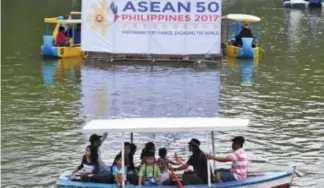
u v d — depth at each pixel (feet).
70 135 101.55
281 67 174.81
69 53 183.62
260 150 94.73
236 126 70.08
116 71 162.91
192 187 68.74
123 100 128.47
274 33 269.23
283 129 107.14
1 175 82.23
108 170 72.43
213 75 159.53
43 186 78.48
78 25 194.70
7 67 165.37
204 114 117.50
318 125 110.11
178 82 148.87
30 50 196.03
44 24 261.85
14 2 357.61
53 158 89.51
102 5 176.76
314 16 368.48
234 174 71.00
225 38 224.53
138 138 99.96
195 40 176.86
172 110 120.37
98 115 115.44
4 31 238.89
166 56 178.60
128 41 177.58
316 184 79.87
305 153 93.56
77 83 145.69
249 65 177.17
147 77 154.81
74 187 69.77
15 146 95.09
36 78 150.92
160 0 175.22
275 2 481.87
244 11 393.70
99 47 178.91
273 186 71.72
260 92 138.82
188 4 175.22
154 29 176.55
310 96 135.33
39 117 113.09
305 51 211.20
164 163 72.38
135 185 69.67
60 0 383.24
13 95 131.44
